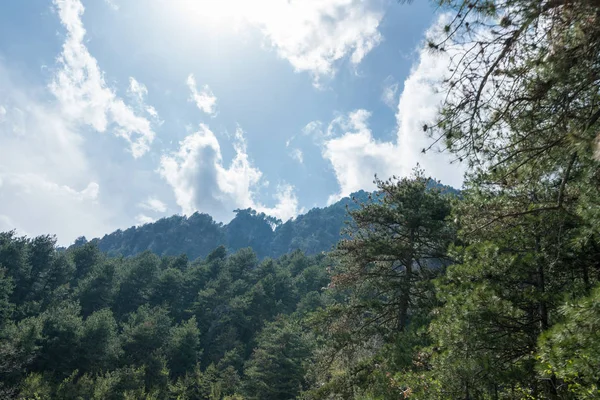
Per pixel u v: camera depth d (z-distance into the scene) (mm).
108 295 76688
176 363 56062
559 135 4629
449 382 6902
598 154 3684
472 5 3861
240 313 68375
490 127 4785
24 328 45906
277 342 42250
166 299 80250
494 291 6957
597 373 3873
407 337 11789
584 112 4383
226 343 63094
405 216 14523
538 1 3658
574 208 6211
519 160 5207
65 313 53156
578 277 7398
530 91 4453
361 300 15977
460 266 7855
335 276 16359
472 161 5012
